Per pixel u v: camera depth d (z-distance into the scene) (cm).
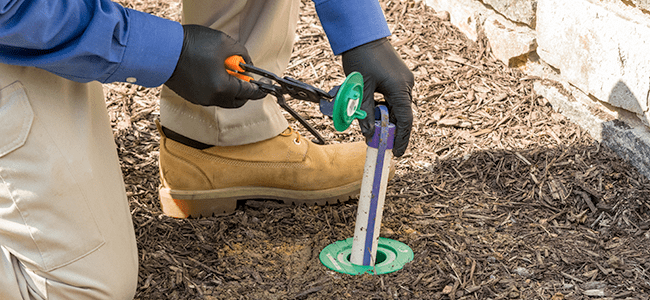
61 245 112
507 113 241
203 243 164
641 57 189
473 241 163
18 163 106
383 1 340
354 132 234
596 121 214
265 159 175
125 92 261
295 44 303
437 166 208
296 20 181
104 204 120
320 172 179
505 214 178
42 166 107
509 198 187
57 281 115
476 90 258
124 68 107
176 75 112
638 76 192
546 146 214
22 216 108
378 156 139
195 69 110
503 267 151
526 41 258
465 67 277
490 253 157
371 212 145
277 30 171
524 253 157
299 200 183
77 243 114
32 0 94
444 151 219
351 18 134
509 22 277
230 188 177
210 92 113
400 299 139
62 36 100
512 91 256
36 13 94
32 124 105
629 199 177
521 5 263
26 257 112
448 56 286
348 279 146
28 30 95
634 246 158
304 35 311
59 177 109
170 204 176
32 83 106
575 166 199
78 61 103
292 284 146
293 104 254
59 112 110
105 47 103
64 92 112
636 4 194
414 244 163
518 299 138
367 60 136
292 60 289
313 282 146
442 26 312
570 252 156
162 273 150
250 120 168
